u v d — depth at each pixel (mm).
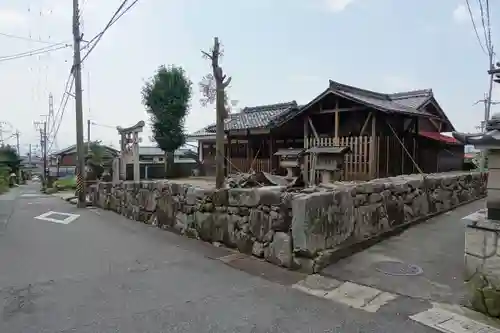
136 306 2963
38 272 3889
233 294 3211
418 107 11336
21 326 2605
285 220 3963
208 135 17891
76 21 11023
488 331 2475
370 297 3070
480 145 2604
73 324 2637
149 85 19516
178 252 4723
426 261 3904
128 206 8336
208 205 5258
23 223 7434
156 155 29156
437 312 2770
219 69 5297
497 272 2654
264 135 14086
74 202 12219
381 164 9398
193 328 2578
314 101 10125
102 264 4191
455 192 7090
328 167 7750
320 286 3355
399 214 5270
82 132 11125
